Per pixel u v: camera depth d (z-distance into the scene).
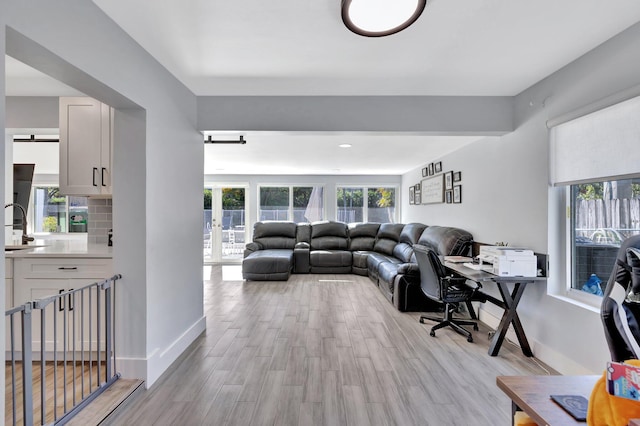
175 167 2.58
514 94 2.91
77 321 2.41
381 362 2.56
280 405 1.98
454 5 1.65
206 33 1.92
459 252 3.88
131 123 2.13
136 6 1.67
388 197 7.84
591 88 2.12
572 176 2.32
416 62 2.29
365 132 2.96
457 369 2.45
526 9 1.68
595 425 0.83
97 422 1.74
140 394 2.10
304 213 7.89
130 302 2.16
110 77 1.78
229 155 5.23
